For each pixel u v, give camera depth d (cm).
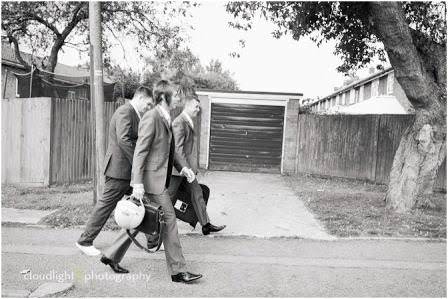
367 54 1081
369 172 1327
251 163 1580
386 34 708
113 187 489
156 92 445
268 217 741
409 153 790
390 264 499
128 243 445
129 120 483
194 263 489
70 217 659
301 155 1545
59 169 996
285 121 1549
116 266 448
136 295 392
